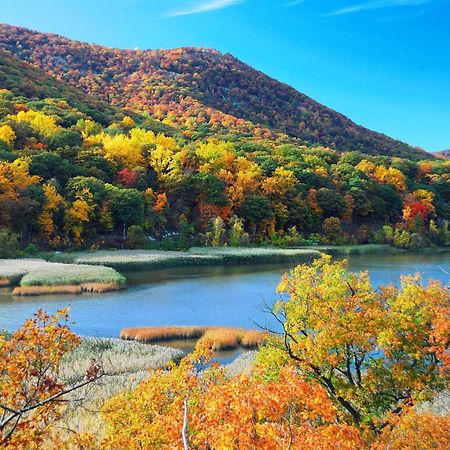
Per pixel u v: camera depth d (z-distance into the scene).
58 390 9.32
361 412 14.39
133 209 83.50
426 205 127.44
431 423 11.01
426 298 14.16
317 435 8.23
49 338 9.09
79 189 80.06
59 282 48.59
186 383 11.20
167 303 44.50
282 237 103.94
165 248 83.44
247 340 30.89
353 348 14.60
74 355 26.12
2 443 8.34
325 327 13.90
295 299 15.09
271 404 8.31
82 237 79.00
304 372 14.33
